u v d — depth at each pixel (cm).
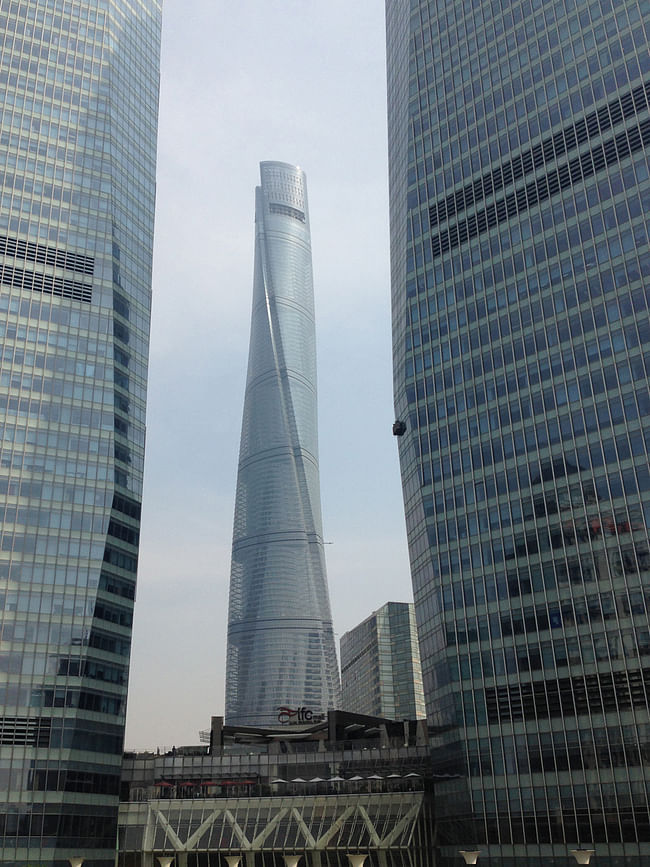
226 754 12538
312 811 11406
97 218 13950
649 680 9131
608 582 9769
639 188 10969
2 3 14475
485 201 12875
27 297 12825
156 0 17238
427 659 11756
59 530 11831
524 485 10938
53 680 11056
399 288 14125
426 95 14562
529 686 10081
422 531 12088
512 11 13675
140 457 13375
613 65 11856
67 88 14525
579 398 10706
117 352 13425
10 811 10231
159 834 11406
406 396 12912
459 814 10362
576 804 9294
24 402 12250
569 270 11400
